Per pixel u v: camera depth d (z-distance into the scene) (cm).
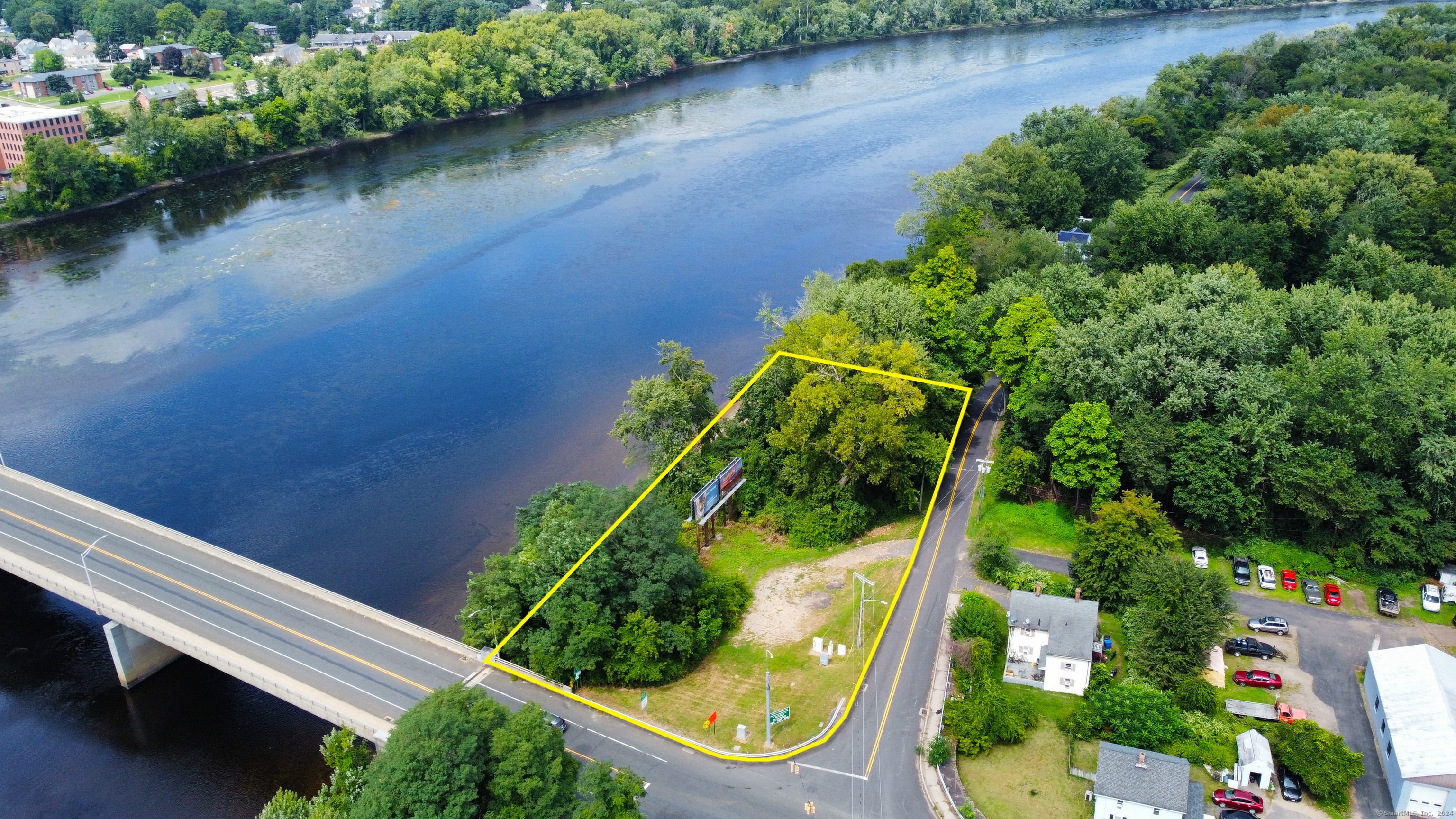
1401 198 17525
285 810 8681
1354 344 12231
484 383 17238
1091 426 11806
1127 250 16912
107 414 16462
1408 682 8881
